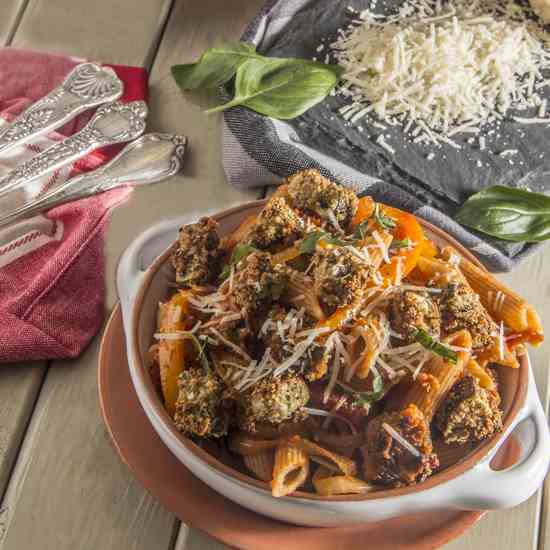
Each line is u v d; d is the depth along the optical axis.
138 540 0.54
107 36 0.75
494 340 0.49
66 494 0.55
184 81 0.70
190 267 0.51
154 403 0.48
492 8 0.78
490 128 0.71
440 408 0.48
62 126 0.70
